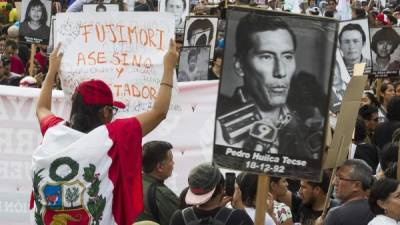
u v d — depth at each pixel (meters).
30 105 8.95
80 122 5.68
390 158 8.64
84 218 5.56
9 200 8.98
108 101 5.75
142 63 7.38
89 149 5.53
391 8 33.84
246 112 5.99
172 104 9.17
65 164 5.53
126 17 7.36
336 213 7.24
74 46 7.40
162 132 9.27
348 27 14.62
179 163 9.39
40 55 18.17
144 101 7.40
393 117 11.29
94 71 7.39
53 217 5.59
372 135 12.30
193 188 6.51
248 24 5.96
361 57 14.60
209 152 9.43
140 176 5.64
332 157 7.06
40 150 5.60
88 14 7.37
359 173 7.28
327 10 23.92
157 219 7.35
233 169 6.02
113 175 5.58
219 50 13.68
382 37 15.46
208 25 15.47
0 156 8.97
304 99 5.96
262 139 5.98
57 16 7.41
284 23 5.94
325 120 5.95
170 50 5.86
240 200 7.59
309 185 8.37
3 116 8.94
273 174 6.00
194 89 9.38
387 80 15.66
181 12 17.98
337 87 10.92
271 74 5.96
